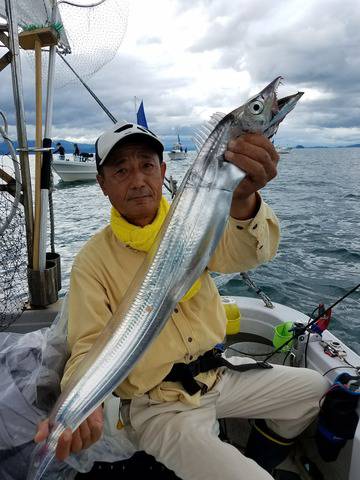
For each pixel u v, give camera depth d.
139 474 2.02
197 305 1.92
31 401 1.90
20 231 2.95
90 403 1.37
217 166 1.35
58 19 3.15
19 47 2.99
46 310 3.12
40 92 3.11
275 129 1.37
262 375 2.08
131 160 1.78
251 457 2.19
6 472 1.74
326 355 2.49
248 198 1.57
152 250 1.40
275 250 1.83
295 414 2.06
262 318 3.13
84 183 23.61
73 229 11.46
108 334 1.40
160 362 1.82
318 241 8.70
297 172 36.06
